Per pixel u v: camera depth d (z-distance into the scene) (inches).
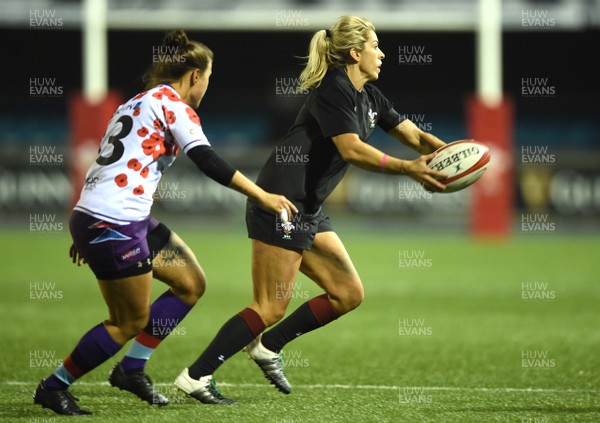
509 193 2527.1
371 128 751.7
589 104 3415.4
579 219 2682.1
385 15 2773.1
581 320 1293.1
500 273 1825.8
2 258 1977.1
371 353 1030.4
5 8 2743.6
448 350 1051.9
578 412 713.6
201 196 2691.9
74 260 739.4
